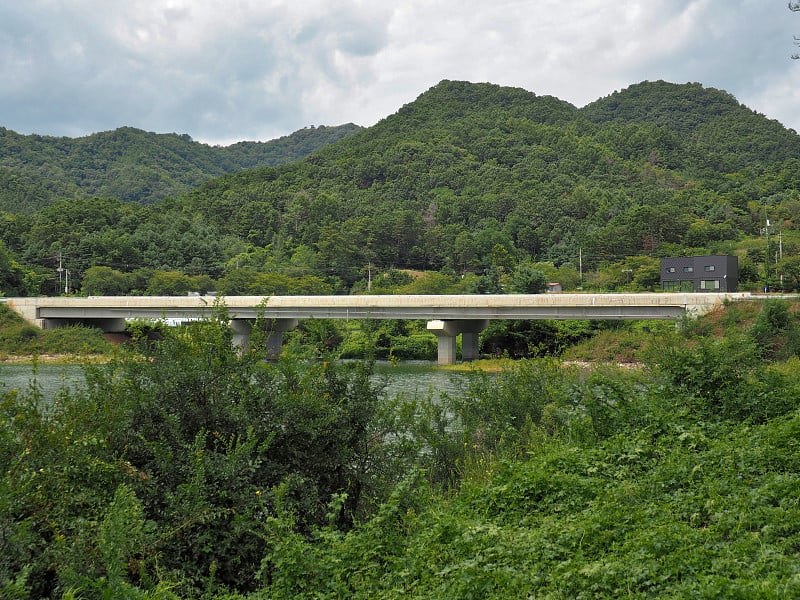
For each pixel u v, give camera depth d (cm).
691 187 18750
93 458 962
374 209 17212
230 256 13488
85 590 768
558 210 15838
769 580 668
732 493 986
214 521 945
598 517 909
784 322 4069
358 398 1196
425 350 7606
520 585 733
